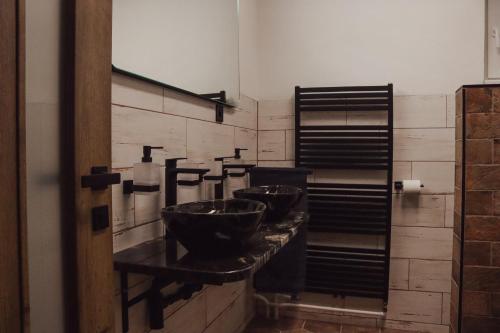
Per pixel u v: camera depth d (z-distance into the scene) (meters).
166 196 1.38
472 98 2.06
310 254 2.43
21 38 0.60
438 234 2.30
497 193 2.04
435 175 2.30
